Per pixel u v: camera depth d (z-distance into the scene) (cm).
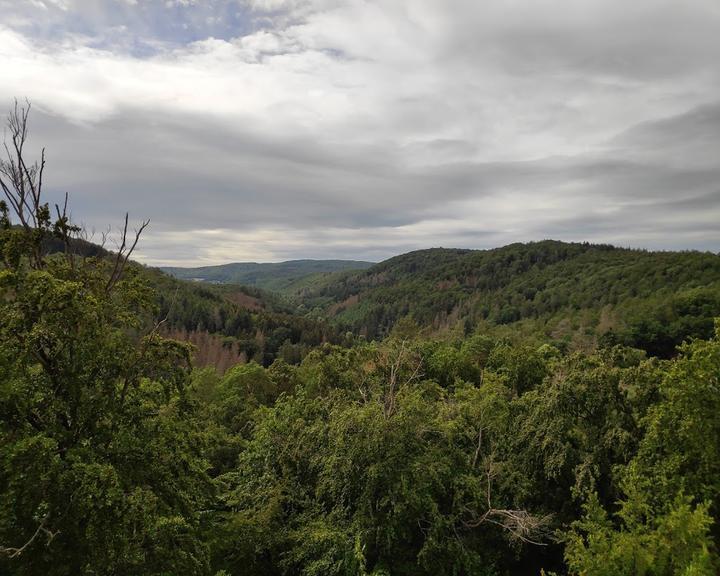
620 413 2123
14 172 1236
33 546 1091
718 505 1552
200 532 1700
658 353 8012
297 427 2289
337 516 1930
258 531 1886
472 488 1955
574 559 1298
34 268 1326
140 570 1271
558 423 2144
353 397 2881
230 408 3834
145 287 1513
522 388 4016
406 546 1962
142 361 1404
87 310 1189
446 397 3516
